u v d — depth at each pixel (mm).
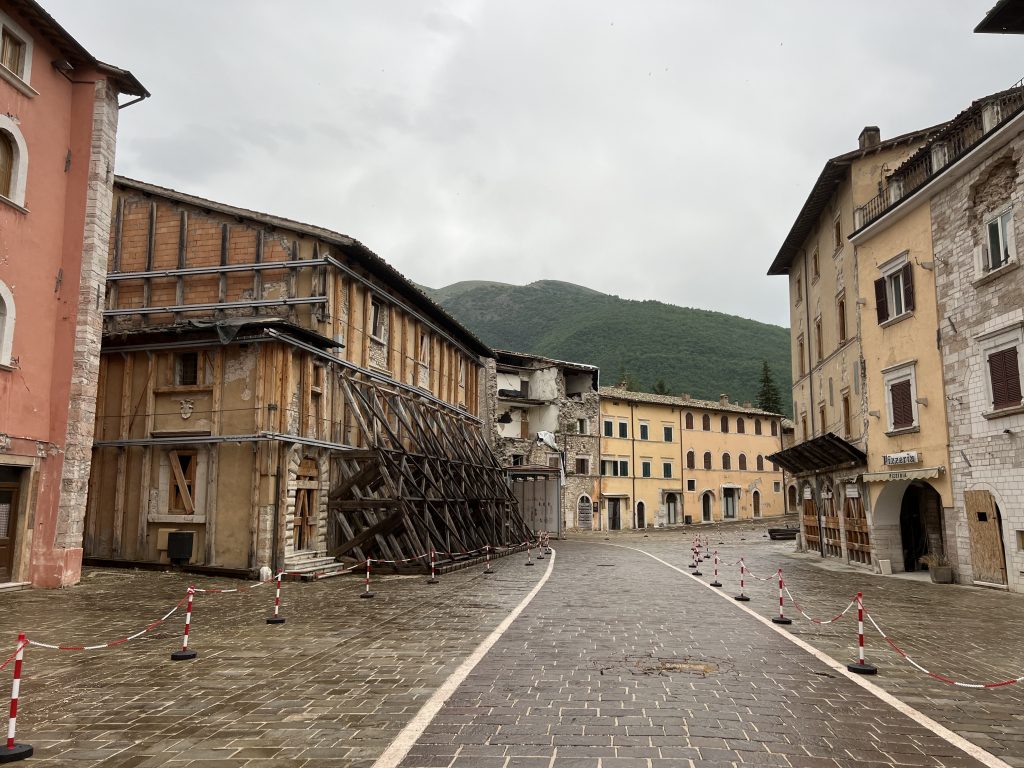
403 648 10102
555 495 45875
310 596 16188
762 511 69875
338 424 23562
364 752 5891
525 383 56906
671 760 5688
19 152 16562
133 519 21156
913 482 24078
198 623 12414
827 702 7410
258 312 22656
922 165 23203
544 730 6410
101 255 18234
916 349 22250
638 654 9617
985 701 7586
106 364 22172
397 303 28406
